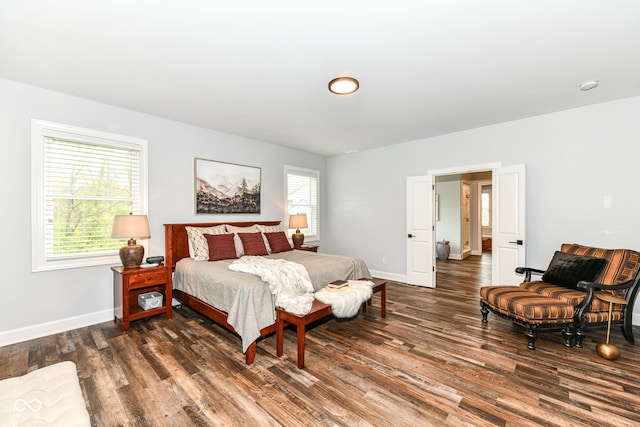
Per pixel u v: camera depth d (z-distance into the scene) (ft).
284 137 15.38
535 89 9.48
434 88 9.39
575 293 8.79
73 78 8.59
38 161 9.16
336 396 6.22
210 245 11.73
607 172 10.61
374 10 5.71
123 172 11.16
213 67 7.98
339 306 8.54
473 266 21.66
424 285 15.66
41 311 9.23
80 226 10.15
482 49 7.14
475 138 13.83
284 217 17.56
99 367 7.33
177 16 5.87
